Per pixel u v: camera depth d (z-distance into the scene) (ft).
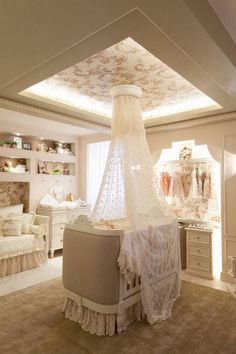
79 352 7.02
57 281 12.30
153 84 10.28
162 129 14.78
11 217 14.42
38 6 4.82
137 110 10.09
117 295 7.98
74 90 10.89
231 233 12.57
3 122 15.21
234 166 12.61
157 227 9.53
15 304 9.86
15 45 6.16
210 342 7.53
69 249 8.96
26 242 13.89
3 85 8.63
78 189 20.56
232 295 10.78
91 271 8.14
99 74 9.39
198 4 5.15
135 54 8.00
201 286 11.84
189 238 13.62
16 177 16.30
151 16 5.08
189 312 9.34
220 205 13.65
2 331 8.02
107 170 9.77
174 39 5.86
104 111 13.79
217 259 13.52
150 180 10.12
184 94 11.31
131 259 8.04
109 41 6.10
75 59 6.91
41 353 6.97
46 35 5.77
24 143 17.33
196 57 6.68
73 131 18.33
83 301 8.42
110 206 9.77
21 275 13.14
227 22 6.32
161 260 9.54
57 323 8.50
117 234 8.09
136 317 8.86
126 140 9.70
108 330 7.89
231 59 6.89
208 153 14.52
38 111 11.24
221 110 11.69
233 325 8.48
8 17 5.14
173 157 15.85
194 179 14.82
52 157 18.49
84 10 4.95
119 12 5.02
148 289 8.77
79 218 9.04
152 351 7.09
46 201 17.98
